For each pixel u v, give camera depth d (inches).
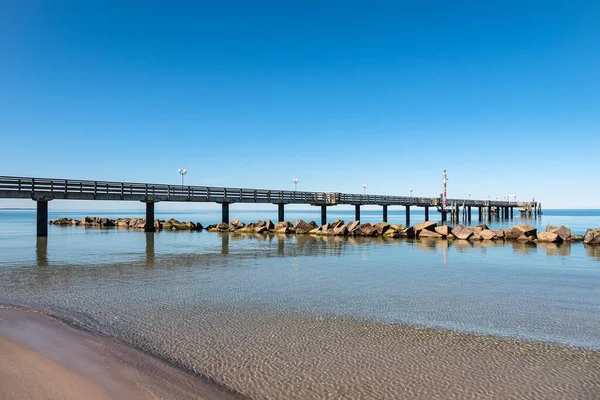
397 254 746.2
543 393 199.3
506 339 276.2
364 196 1801.2
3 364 223.8
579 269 577.0
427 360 239.6
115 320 317.1
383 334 285.6
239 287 444.8
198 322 313.1
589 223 2406.5
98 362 230.5
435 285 459.8
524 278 505.0
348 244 935.7
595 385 207.8
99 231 1362.0
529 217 3661.4
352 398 193.9
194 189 1285.7
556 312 345.4
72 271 545.0
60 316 327.0
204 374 218.7
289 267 589.0
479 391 201.3
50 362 227.8
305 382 210.2
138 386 201.2
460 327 302.7
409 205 2114.9
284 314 336.2
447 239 1058.7
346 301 382.0
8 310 344.5
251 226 1363.2
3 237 1073.5
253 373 220.5
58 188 1000.9
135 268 574.2
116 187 1111.0
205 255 722.8
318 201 1612.9
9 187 920.3
